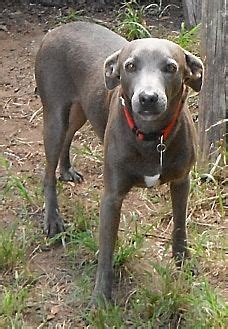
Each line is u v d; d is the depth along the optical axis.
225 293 2.88
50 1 5.04
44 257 3.09
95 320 2.72
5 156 3.72
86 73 3.07
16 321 2.74
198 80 2.72
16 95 4.21
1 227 3.23
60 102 3.21
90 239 3.06
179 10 4.94
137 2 4.96
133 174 2.75
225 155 3.49
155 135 2.65
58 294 2.90
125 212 3.31
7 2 5.09
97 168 3.63
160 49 2.55
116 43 3.10
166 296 2.78
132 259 3.01
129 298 2.85
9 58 4.53
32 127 3.95
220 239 3.13
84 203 3.38
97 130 3.05
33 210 3.35
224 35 3.36
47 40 3.22
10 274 2.99
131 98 2.58
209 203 3.35
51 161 3.24
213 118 3.47
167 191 3.44
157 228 3.23
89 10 4.98
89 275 2.97
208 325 2.68
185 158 2.74
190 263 2.93
